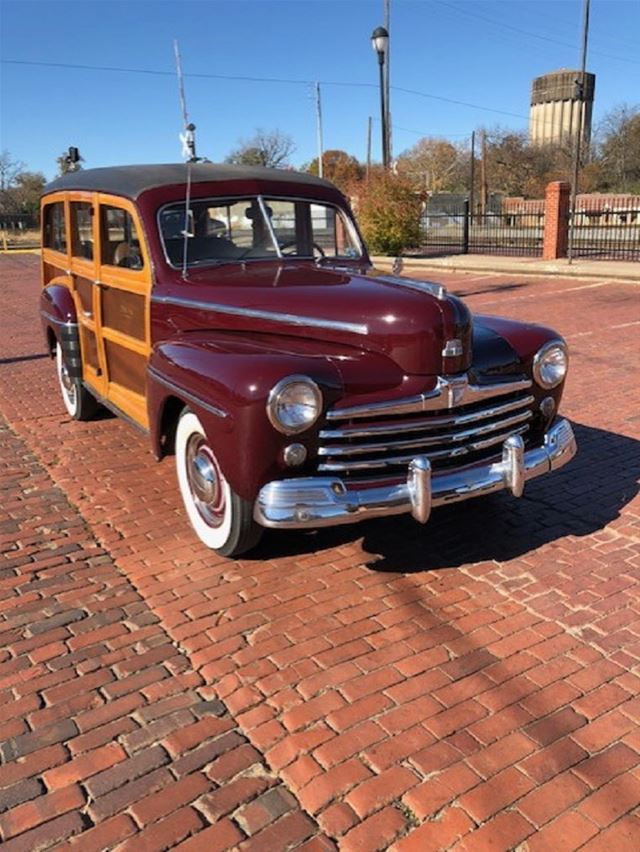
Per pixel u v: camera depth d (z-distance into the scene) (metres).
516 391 4.03
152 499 5.04
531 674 3.19
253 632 3.53
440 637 3.47
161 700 3.07
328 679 3.18
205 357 3.76
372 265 5.38
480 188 56.38
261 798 2.57
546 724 2.90
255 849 2.38
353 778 2.64
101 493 5.16
